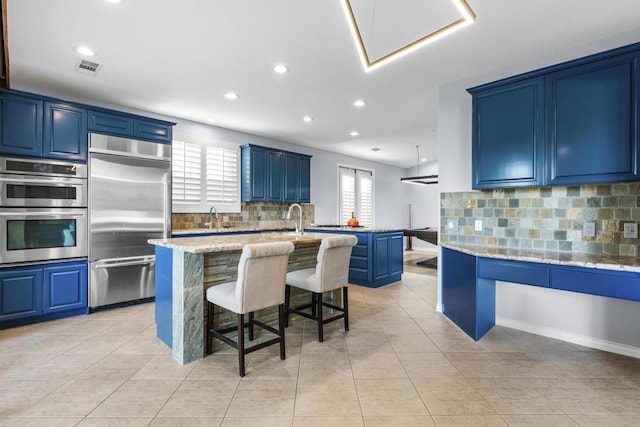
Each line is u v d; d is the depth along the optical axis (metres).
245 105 4.22
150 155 4.01
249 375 2.25
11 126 3.14
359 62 3.04
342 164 7.96
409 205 10.16
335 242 2.81
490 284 3.07
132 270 3.85
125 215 3.80
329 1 2.16
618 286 2.07
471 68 3.16
